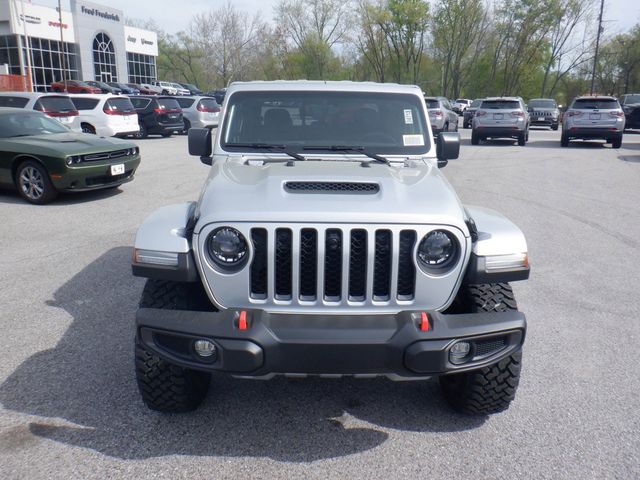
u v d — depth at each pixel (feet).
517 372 10.47
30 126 33.58
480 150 63.36
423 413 11.57
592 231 26.35
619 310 16.99
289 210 9.41
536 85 227.61
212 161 13.53
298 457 10.09
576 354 14.11
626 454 10.21
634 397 12.14
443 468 9.84
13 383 12.32
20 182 30.96
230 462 9.91
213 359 9.34
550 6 204.23
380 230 9.43
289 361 9.13
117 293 17.75
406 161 13.19
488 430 10.96
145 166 47.06
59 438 10.44
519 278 10.13
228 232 9.47
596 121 64.64
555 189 37.27
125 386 12.28
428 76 237.86
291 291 9.55
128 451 10.14
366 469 9.79
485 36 225.35
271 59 238.68
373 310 9.61
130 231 25.46
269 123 13.79
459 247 9.68
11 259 21.17
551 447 10.43
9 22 150.51
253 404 11.78
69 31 169.78
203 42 250.37
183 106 82.17
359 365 9.14
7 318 15.79
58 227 26.08
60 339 14.49
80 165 30.55
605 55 207.72
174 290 10.44
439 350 9.12
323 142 13.67
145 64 208.33
